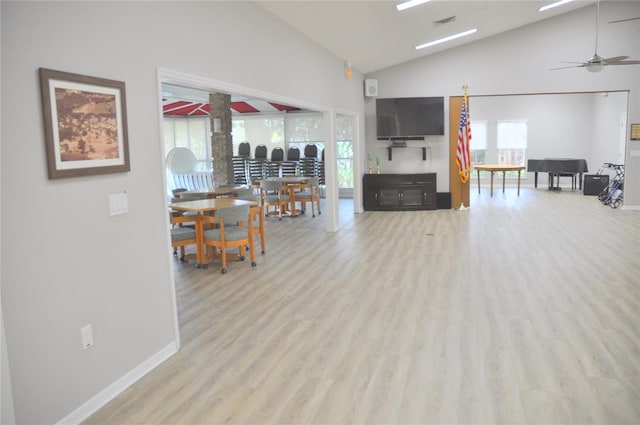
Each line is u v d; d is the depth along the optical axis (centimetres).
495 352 324
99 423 252
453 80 983
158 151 320
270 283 500
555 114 1348
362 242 695
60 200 241
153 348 316
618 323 367
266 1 479
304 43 630
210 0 389
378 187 1008
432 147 1022
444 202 1010
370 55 853
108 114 271
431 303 424
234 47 432
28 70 222
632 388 273
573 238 682
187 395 279
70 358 249
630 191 938
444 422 246
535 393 271
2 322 203
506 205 1042
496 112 1377
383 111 1003
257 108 1253
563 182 1400
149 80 310
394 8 601
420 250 631
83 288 257
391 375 296
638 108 911
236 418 254
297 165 1266
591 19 905
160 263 323
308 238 736
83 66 254
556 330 357
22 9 219
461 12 703
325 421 250
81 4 253
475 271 522
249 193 715
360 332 365
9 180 214
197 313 415
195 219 572
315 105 683
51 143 233
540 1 756
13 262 217
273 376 300
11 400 207
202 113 1343
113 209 277
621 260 552
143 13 303
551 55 930
